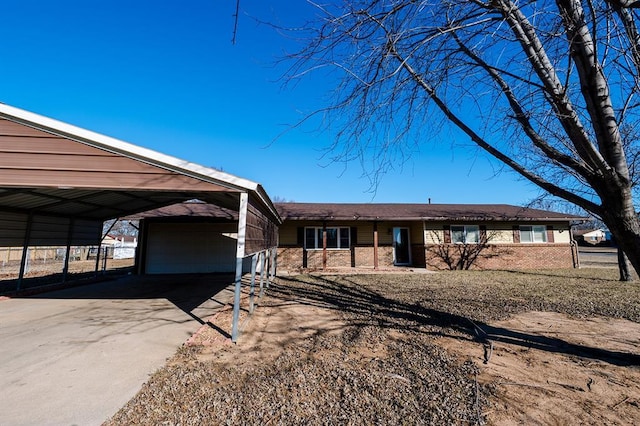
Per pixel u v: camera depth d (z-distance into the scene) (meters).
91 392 3.18
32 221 9.80
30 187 5.16
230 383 3.36
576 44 3.10
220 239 14.43
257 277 12.95
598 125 3.33
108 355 4.22
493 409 2.81
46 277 12.85
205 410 2.81
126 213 12.41
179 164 5.18
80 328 5.52
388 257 16.19
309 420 2.65
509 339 4.82
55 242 10.77
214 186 5.22
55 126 5.13
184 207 15.44
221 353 4.27
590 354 4.19
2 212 8.84
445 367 3.75
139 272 13.86
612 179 3.26
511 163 4.02
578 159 3.60
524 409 2.81
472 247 15.52
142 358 4.11
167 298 8.43
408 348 4.43
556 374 3.55
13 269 16.94
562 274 13.24
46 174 5.16
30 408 2.87
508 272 14.09
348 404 2.91
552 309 6.86
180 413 2.77
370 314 6.47
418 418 2.67
